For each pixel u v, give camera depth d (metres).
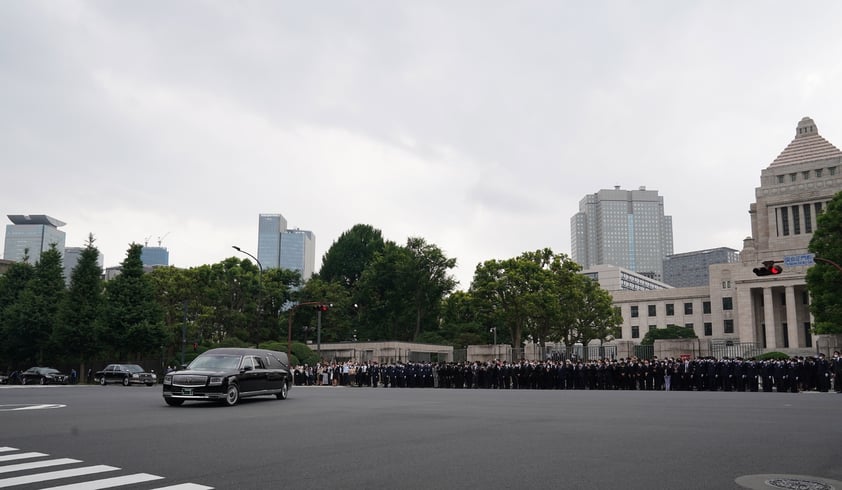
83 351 55.78
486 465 9.26
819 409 18.72
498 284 62.41
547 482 8.06
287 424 14.94
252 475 8.49
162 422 15.37
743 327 87.00
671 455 10.13
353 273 90.56
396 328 79.56
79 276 57.03
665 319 114.56
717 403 21.62
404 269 75.94
